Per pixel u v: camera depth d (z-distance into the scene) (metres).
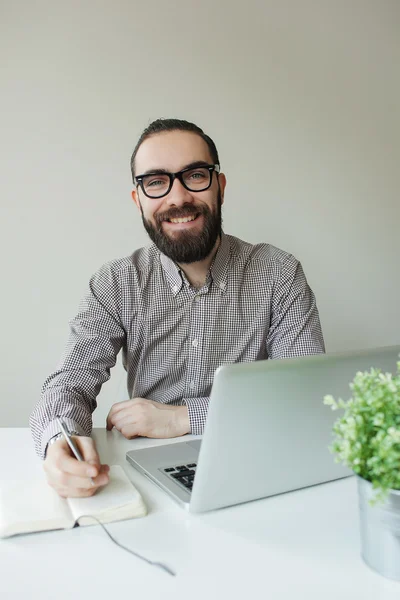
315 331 1.42
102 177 2.05
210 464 0.70
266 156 2.25
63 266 2.03
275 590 0.55
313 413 0.75
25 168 1.97
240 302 1.42
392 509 0.54
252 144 2.23
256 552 0.63
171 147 1.29
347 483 0.84
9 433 1.12
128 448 1.03
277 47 2.25
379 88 2.43
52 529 0.68
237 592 0.55
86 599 0.53
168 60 2.11
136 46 2.07
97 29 2.02
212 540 0.66
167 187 1.30
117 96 2.05
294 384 0.72
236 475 0.73
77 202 2.03
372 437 0.53
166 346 1.41
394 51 2.45
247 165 2.23
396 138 2.46
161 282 1.40
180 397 1.41
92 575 0.58
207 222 1.32
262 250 1.51
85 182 2.03
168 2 2.10
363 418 0.53
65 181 2.01
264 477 0.75
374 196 2.43
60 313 2.03
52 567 0.60
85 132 2.02
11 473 0.86
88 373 1.27
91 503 0.73
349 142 2.38
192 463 0.91
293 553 0.63
